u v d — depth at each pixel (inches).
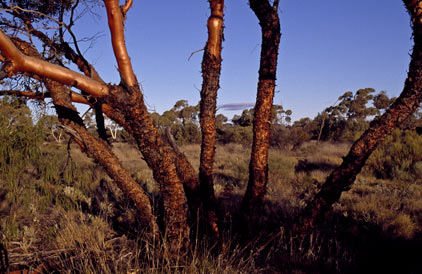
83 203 224.4
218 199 243.1
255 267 123.3
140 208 135.6
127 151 703.1
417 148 369.7
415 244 162.6
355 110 1702.8
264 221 175.5
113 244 153.3
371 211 211.6
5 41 79.0
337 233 176.9
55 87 131.2
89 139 133.0
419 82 105.6
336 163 462.3
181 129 1058.7
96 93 102.8
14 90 146.6
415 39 107.0
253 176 140.3
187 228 128.6
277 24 133.8
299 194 283.9
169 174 121.1
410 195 253.6
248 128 968.3
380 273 130.3
